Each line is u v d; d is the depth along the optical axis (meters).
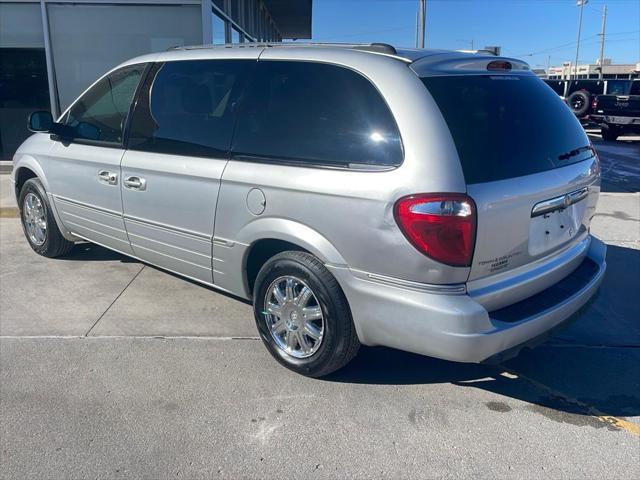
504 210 2.95
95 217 4.74
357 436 3.02
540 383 3.59
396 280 2.96
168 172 3.97
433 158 2.83
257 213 3.47
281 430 3.06
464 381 3.58
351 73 3.22
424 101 2.95
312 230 3.23
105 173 4.48
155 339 4.03
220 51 3.95
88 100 4.88
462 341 2.84
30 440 2.93
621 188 9.96
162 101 4.14
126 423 3.09
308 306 3.42
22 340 3.97
